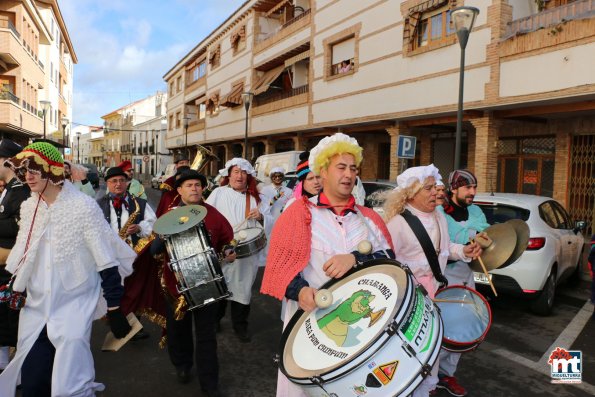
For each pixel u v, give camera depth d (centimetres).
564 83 997
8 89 2450
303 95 1952
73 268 278
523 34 1077
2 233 321
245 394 375
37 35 2936
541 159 1358
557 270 615
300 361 195
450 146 1623
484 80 1167
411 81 1379
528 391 384
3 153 350
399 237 307
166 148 4747
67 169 470
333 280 224
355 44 1614
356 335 187
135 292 408
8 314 329
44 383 267
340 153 240
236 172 550
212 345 366
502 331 528
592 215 1233
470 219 405
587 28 948
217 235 406
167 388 383
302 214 236
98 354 454
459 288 305
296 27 2038
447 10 1269
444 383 375
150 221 520
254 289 732
